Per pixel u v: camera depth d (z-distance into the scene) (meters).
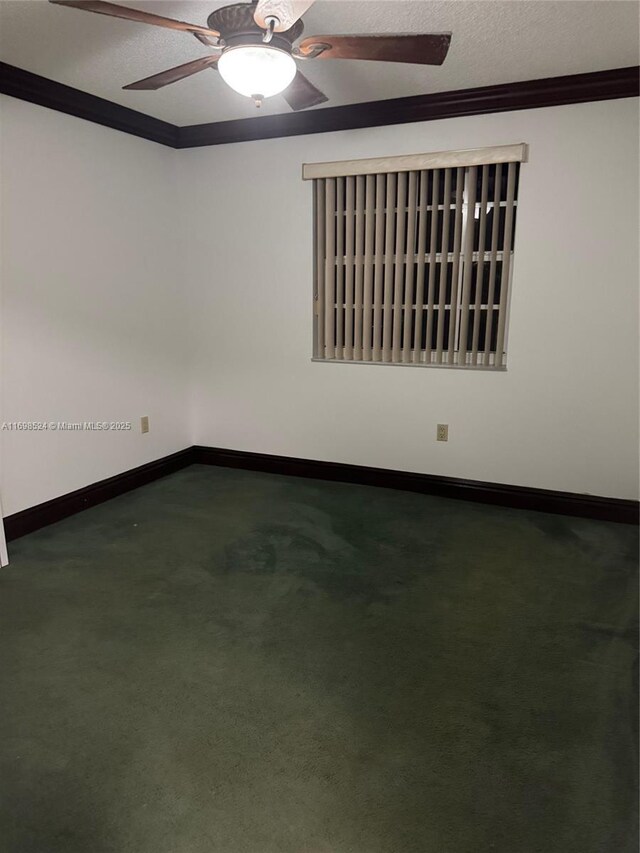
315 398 4.00
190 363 4.35
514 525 3.30
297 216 3.78
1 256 2.87
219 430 4.37
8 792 1.56
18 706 1.87
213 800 1.54
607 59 2.70
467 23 2.29
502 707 1.88
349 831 1.45
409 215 3.47
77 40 2.44
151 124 3.67
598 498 3.37
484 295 3.47
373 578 2.69
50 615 2.38
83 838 1.43
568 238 3.16
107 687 1.96
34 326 3.08
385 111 3.35
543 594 2.56
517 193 3.24
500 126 3.18
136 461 3.92
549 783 1.60
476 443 3.60
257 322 4.06
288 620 2.36
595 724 1.81
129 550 2.97
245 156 3.83
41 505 3.23
